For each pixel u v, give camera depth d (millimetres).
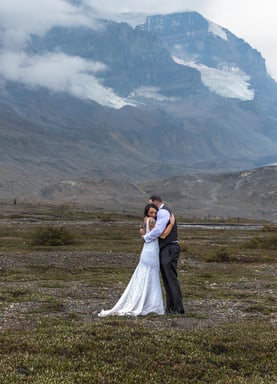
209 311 23906
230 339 16984
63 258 49938
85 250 61188
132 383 12898
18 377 12406
